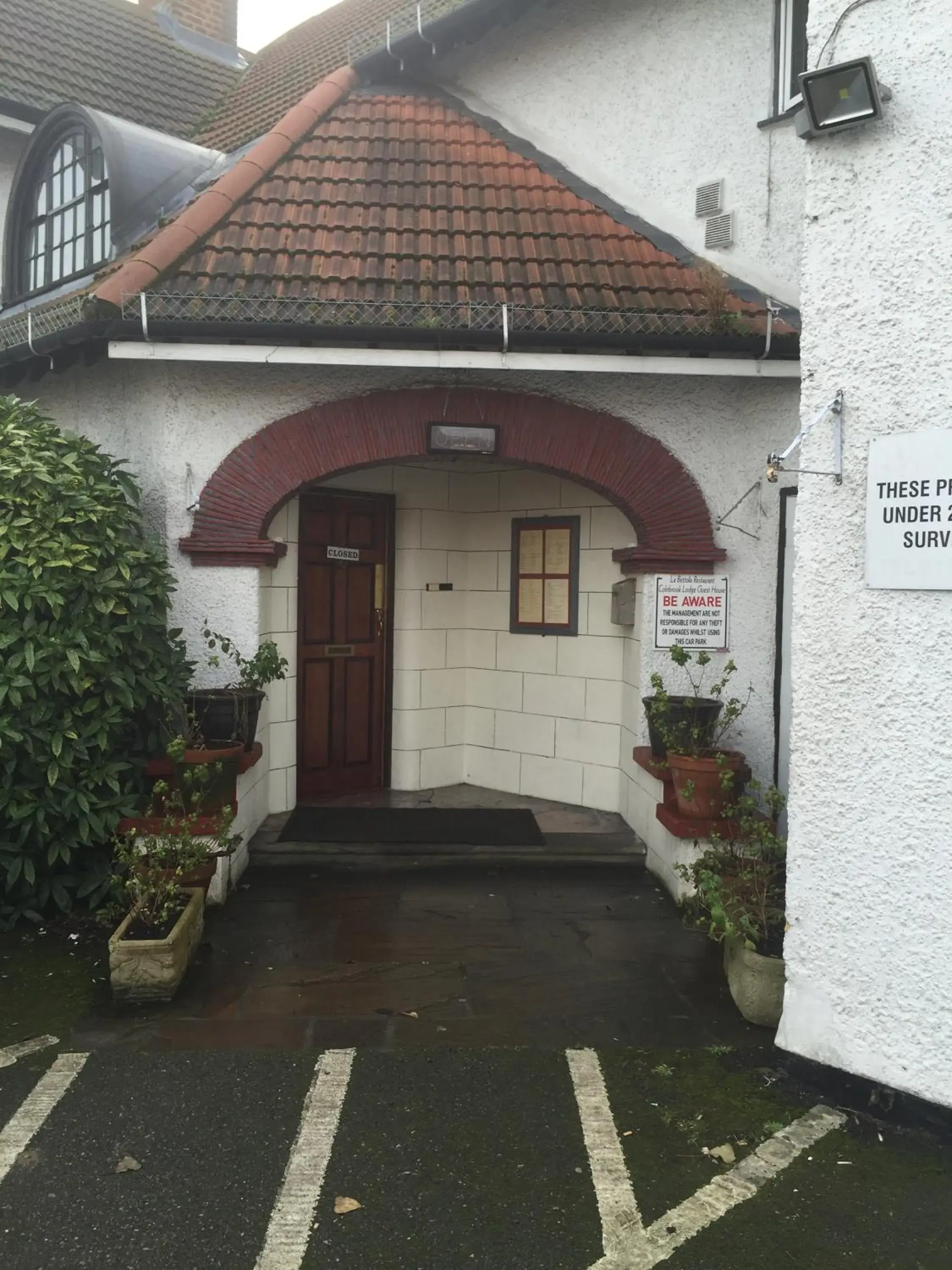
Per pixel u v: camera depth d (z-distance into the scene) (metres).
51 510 4.81
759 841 4.45
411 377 5.57
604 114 6.73
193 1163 3.04
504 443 5.60
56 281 7.72
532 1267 2.62
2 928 4.92
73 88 8.70
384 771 7.28
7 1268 2.60
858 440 3.27
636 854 5.88
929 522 3.09
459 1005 4.16
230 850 5.05
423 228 6.05
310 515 6.79
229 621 5.52
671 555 5.59
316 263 5.64
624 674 6.47
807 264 3.39
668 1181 2.97
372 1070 3.61
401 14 9.34
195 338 5.14
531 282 5.62
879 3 3.21
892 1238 2.74
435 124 7.04
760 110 6.05
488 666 7.37
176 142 7.64
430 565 7.26
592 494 6.68
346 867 5.79
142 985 4.11
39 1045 3.78
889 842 3.22
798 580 3.43
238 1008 4.11
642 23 6.54
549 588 6.97
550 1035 3.89
